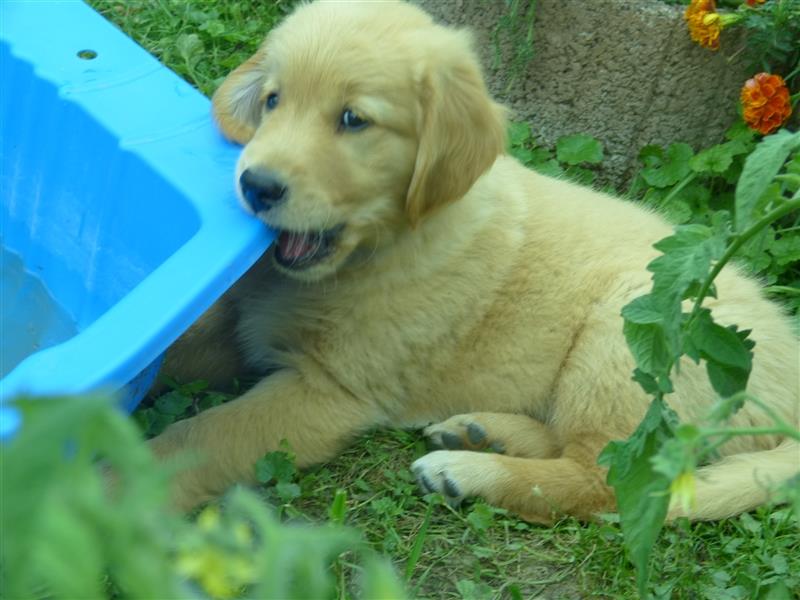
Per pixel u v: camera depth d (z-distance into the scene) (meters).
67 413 0.46
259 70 1.19
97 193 1.23
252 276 1.23
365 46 1.13
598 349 1.20
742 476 1.14
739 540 1.13
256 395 1.19
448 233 1.20
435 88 1.14
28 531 0.46
